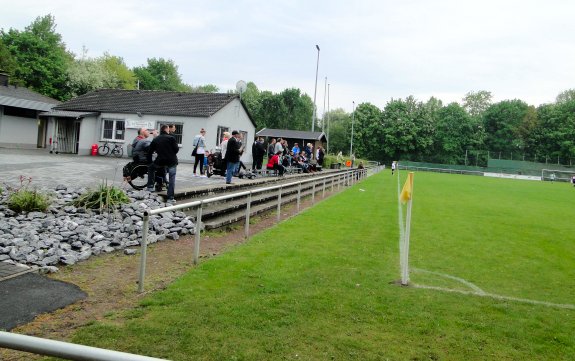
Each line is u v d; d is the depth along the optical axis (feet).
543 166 220.64
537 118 261.65
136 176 37.27
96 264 20.10
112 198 29.32
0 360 11.57
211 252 24.62
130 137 95.61
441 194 75.15
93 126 97.25
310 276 20.58
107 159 81.10
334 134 291.58
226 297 16.92
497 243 32.40
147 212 16.84
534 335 15.06
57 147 94.94
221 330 13.91
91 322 13.93
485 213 50.80
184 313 15.07
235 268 21.06
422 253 27.68
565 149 246.68
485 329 15.33
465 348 13.73
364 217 41.83
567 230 40.86
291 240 28.84
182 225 28.27
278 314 15.48
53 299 15.61
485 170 224.74
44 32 184.55
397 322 15.49
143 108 96.58
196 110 93.45
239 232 31.86
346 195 63.87
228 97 100.68
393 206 52.60
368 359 12.65
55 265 19.34
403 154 271.08
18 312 14.25
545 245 32.63
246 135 111.04
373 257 25.61
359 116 276.21
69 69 166.30
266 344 13.16
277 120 269.03
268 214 41.60
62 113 97.45
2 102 94.73
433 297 18.60
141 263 16.92
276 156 65.57
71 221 24.84
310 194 61.52
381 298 18.01
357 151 274.98
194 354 12.31
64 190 32.42
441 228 38.01
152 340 12.95
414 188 86.33
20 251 19.65
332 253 25.80
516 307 18.02
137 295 16.66
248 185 48.55
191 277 19.16
